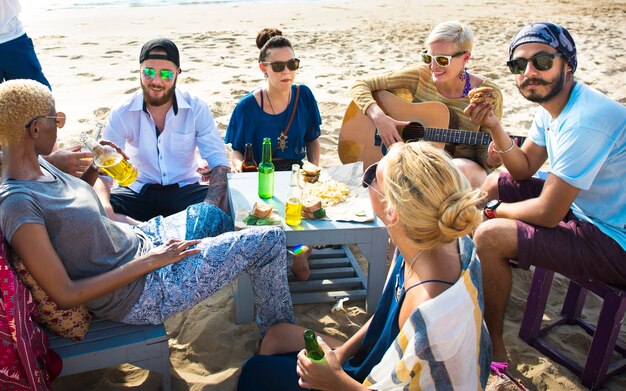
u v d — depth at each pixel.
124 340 2.32
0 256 1.96
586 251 2.55
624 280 2.53
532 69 2.60
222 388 2.60
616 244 2.52
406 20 13.63
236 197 3.21
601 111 2.48
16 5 4.45
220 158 3.73
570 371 2.79
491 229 2.64
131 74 7.65
